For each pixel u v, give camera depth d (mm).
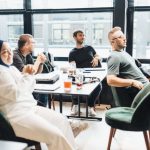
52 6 5141
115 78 2930
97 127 3688
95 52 4723
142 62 4918
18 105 2332
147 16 4805
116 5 4777
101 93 4820
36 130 2236
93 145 3105
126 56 3205
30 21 5254
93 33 5039
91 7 4977
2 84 2277
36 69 3285
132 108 2773
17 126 2262
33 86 2648
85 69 4293
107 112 2674
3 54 2455
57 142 2234
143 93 2695
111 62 3023
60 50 5234
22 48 3543
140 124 2359
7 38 5367
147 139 2492
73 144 2604
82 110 4305
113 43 3211
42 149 2877
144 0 4762
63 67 4223
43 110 2623
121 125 2424
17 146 1408
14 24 5320
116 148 3041
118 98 2965
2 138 2170
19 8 5254
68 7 5078
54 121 2564
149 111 2320
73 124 3010
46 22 5215
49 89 2885
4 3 5281
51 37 5242
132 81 2889
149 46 4887
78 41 4609
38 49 5281
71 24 5117
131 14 4867
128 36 4934
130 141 3246
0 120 2145
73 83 3266
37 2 5176
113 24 4859
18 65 3354
